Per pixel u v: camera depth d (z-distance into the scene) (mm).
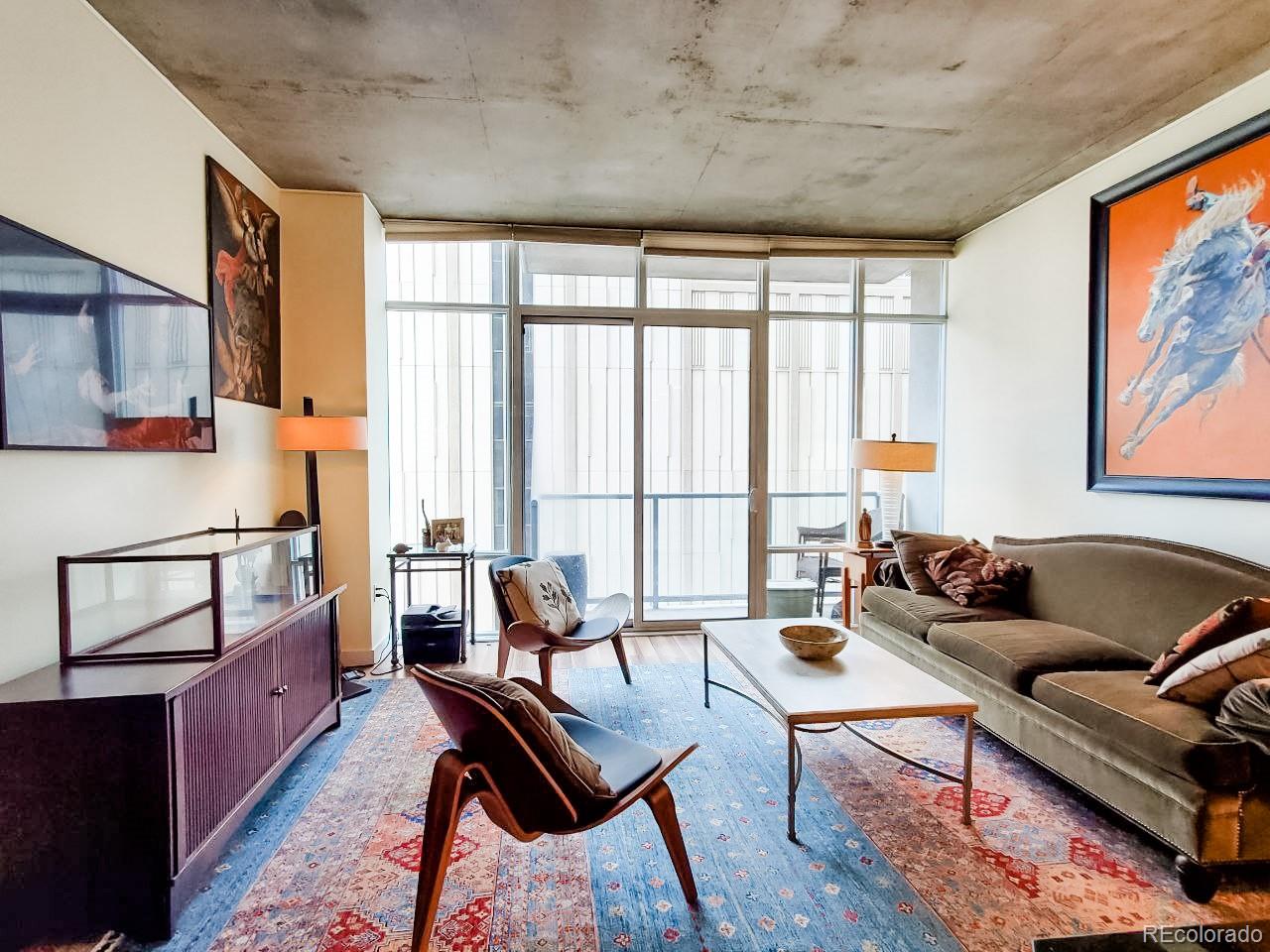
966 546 3479
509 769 1462
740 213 3992
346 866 1872
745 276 4465
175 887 1581
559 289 4285
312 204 3510
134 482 2197
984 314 4211
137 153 2260
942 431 4672
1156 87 2566
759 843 1979
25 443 1681
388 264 4105
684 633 4375
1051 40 2244
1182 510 2816
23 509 1734
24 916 1546
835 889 1762
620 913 1672
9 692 1558
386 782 2354
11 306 1640
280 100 2600
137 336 2166
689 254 4281
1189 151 2709
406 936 1594
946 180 3506
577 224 4160
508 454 4250
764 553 4516
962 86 2551
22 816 1529
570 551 4113
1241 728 1712
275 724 2184
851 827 2064
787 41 2236
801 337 4586
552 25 2133
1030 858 1900
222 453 2830
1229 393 2562
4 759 1519
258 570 2225
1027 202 3801
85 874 1553
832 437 4656
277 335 3420
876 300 4645
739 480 4508
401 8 2037
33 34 1782
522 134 2922
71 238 1938
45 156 1826
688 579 4520
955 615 3090
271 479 3330
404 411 4207
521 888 1778
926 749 2645
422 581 4332
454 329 4234
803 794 2270
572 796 1520
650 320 4328
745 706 3068
